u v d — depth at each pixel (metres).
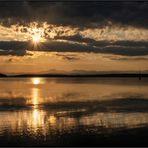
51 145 20.34
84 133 23.69
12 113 36.75
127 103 47.31
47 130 25.23
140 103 47.09
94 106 43.59
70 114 35.22
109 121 29.31
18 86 120.06
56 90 87.81
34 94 71.50
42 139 22.02
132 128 25.30
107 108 40.69
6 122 29.67
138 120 29.66
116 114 34.38
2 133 24.17
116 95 64.81
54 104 47.41
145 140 21.14
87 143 20.70
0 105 46.59
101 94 68.75
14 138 22.36
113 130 24.59
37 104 47.81
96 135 22.92
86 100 53.78
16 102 51.47
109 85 120.00
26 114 35.72
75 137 22.39
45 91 83.31
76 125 27.39
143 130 24.36
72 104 46.97
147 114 34.00
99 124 27.70
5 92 80.25
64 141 21.36
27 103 49.59
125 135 22.70
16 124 28.42
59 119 31.36
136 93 69.88
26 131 24.98
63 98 58.97
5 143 20.95
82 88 97.44
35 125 27.78
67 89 92.38
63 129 25.55
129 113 35.09
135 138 21.73
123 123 27.97
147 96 61.09
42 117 33.03
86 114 34.91
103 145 20.11
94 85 122.00
